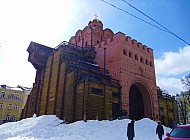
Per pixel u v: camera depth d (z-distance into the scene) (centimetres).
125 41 3111
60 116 2355
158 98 3375
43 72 3256
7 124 2352
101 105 2317
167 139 832
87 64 2878
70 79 2481
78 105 2203
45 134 1642
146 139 1509
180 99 5194
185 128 877
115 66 2931
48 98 2838
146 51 3472
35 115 2875
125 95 2681
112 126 1888
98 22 4297
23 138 1559
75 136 1497
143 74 3153
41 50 3325
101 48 3394
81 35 4241
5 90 5144
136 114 2950
